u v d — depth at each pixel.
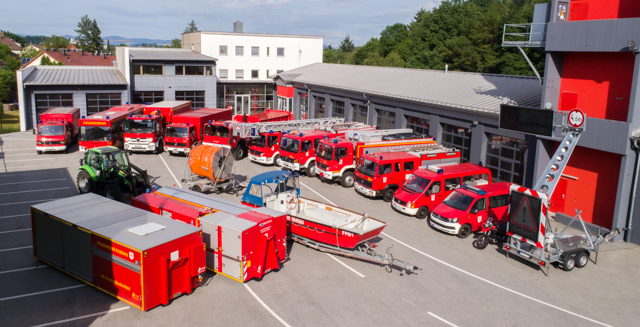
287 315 12.39
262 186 17.31
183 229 13.25
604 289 14.52
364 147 24.94
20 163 29.05
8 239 17.05
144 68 44.69
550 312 13.02
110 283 12.89
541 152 20.66
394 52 83.31
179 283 12.98
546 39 19.80
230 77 53.56
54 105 41.03
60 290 13.31
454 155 24.91
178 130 30.97
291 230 17.14
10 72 67.38
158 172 27.45
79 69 46.16
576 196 20.33
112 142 30.75
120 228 13.07
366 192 22.91
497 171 24.08
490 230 17.53
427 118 28.67
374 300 13.37
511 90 25.94
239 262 13.95
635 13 17.91
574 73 19.98
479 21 66.94
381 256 15.29
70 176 26.06
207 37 51.72
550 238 15.30
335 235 15.74
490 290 14.24
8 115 56.09
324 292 13.76
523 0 72.69
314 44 57.03
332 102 40.38
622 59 18.03
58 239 14.12
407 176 23.30
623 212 18.22
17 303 12.56
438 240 18.30
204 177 23.66
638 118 17.28
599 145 18.25
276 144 29.30
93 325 11.61
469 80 30.53
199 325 11.78
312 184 26.23
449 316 12.61
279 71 55.84
